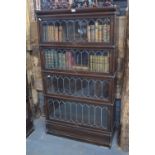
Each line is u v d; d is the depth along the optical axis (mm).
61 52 1883
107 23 1620
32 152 1953
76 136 2088
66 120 2098
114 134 2158
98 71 1775
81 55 1817
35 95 2496
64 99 2014
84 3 1899
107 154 1892
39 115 2598
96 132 1973
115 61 1732
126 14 1812
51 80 2025
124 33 1873
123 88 1862
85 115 2002
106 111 1888
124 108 1836
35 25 2225
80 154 1910
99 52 1726
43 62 1972
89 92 1906
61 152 1951
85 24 1713
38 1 2115
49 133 2225
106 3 1742
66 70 1896
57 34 1839
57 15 1760
